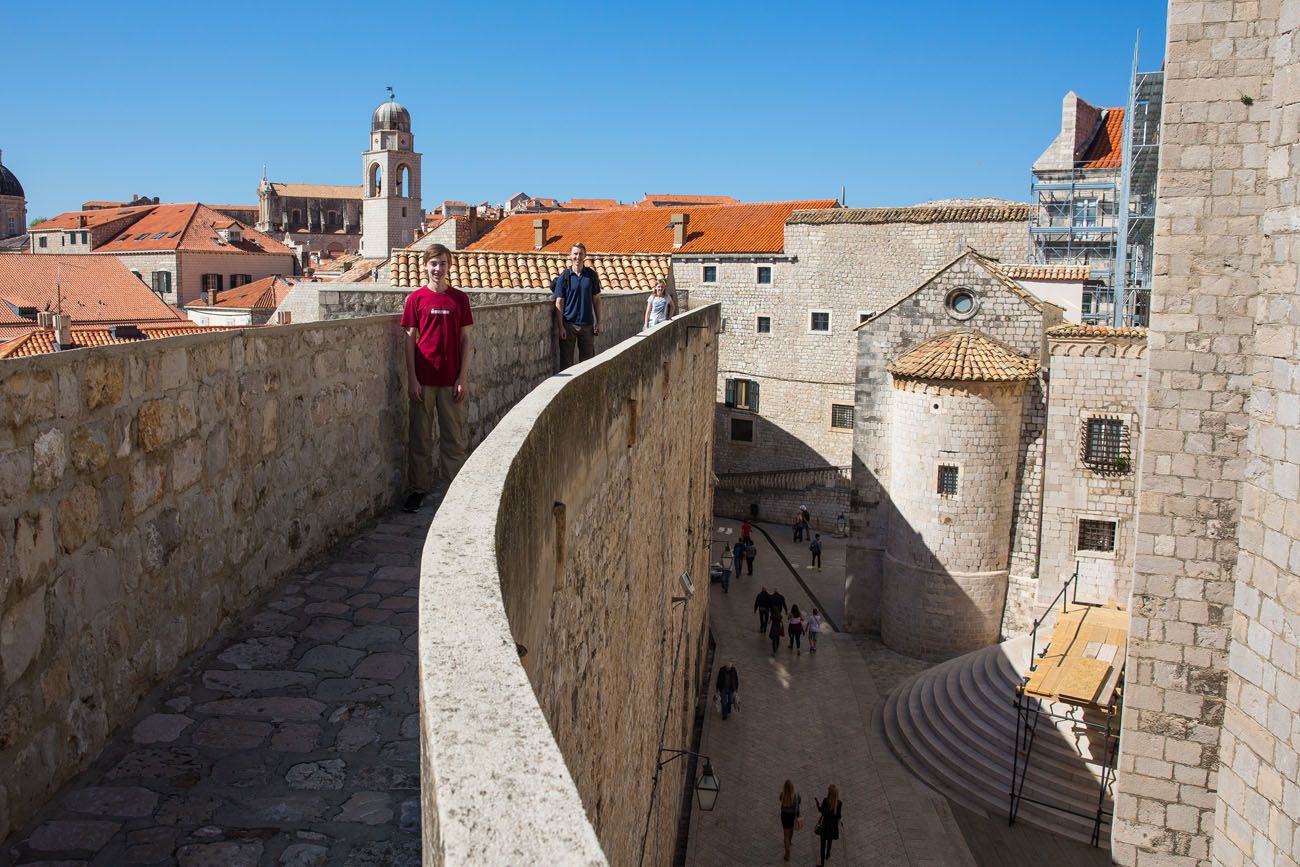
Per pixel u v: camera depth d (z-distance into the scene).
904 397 28.97
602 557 7.14
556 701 5.24
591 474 6.68
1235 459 9.96
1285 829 8.30
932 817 20.53
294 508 7.15
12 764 3.95
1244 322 9.80
